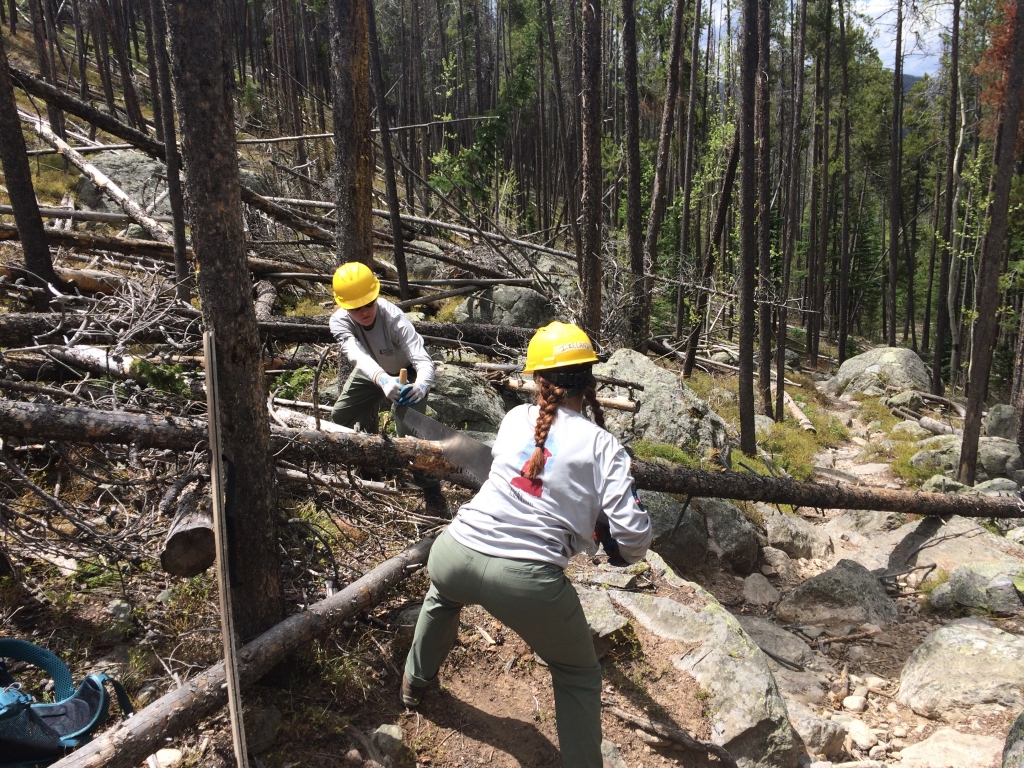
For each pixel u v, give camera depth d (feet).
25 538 10.89
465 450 12.00
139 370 14.82
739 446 30.99
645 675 11.49
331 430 13.85
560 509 8.23
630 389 24.38
